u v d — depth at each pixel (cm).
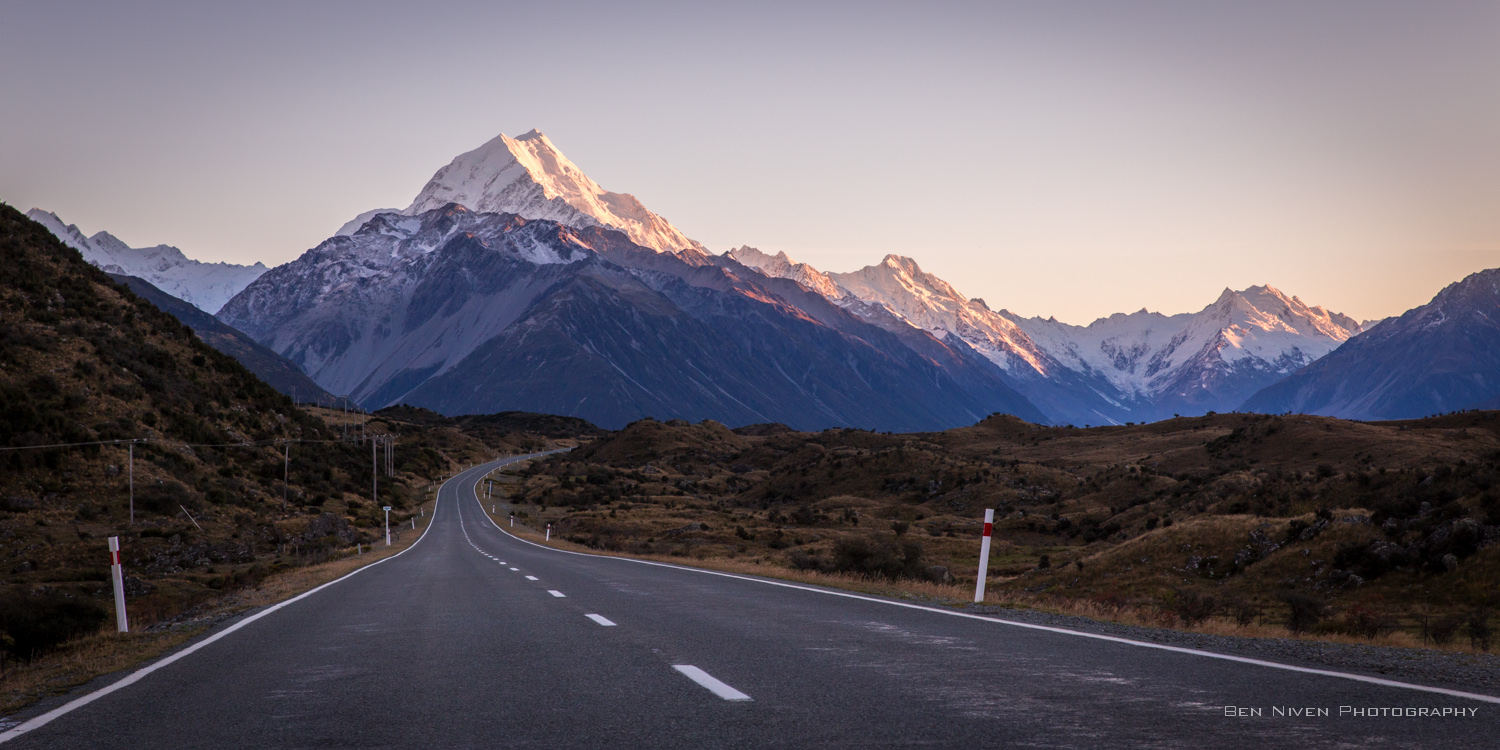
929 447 17762
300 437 13862
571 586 2253
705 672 917
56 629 1777
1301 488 6888
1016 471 13550
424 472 19638
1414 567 4347
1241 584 5000
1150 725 664
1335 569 4678
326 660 1083
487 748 638
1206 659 964
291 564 6316
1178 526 5869
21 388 9400
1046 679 850
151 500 8606
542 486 17425
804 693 799
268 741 675
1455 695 763
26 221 13475
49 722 759
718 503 14875
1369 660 968
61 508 8125
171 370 12188
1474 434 13575
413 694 842
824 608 1591
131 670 1062
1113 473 12512
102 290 13038
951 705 739
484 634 1288
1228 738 624
